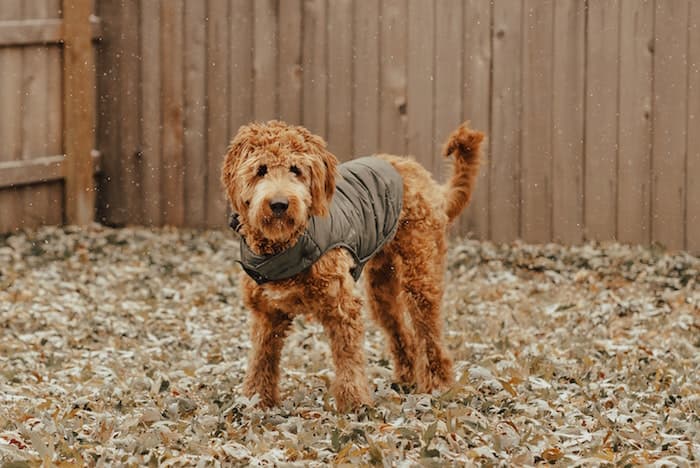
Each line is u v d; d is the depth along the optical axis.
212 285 6.28
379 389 4.89
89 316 5.78
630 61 6.86
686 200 6.84
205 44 7.41
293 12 7.27
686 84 6.79
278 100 7.35
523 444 4.35
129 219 7.58
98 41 7.52
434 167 7.17
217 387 4.89
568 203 7.00
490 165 7.08
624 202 6.92
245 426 4.56
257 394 4.66
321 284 4.58
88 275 6.43
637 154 6.88
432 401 4.73
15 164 7.05
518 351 5.35
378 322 5.05
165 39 7.46
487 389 4.89
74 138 7.38
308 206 4.50
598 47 6.89
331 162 4.59
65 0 7.28
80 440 4.41
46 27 7.17
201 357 5.34
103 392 4.84
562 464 4.12
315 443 4.37
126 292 6.19
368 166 4.86
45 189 7.29
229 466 4.07
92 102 7.50
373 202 4.76
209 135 7.45
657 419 4.65
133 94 7.52
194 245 7.03
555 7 6.93
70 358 5.29
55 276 6.36
